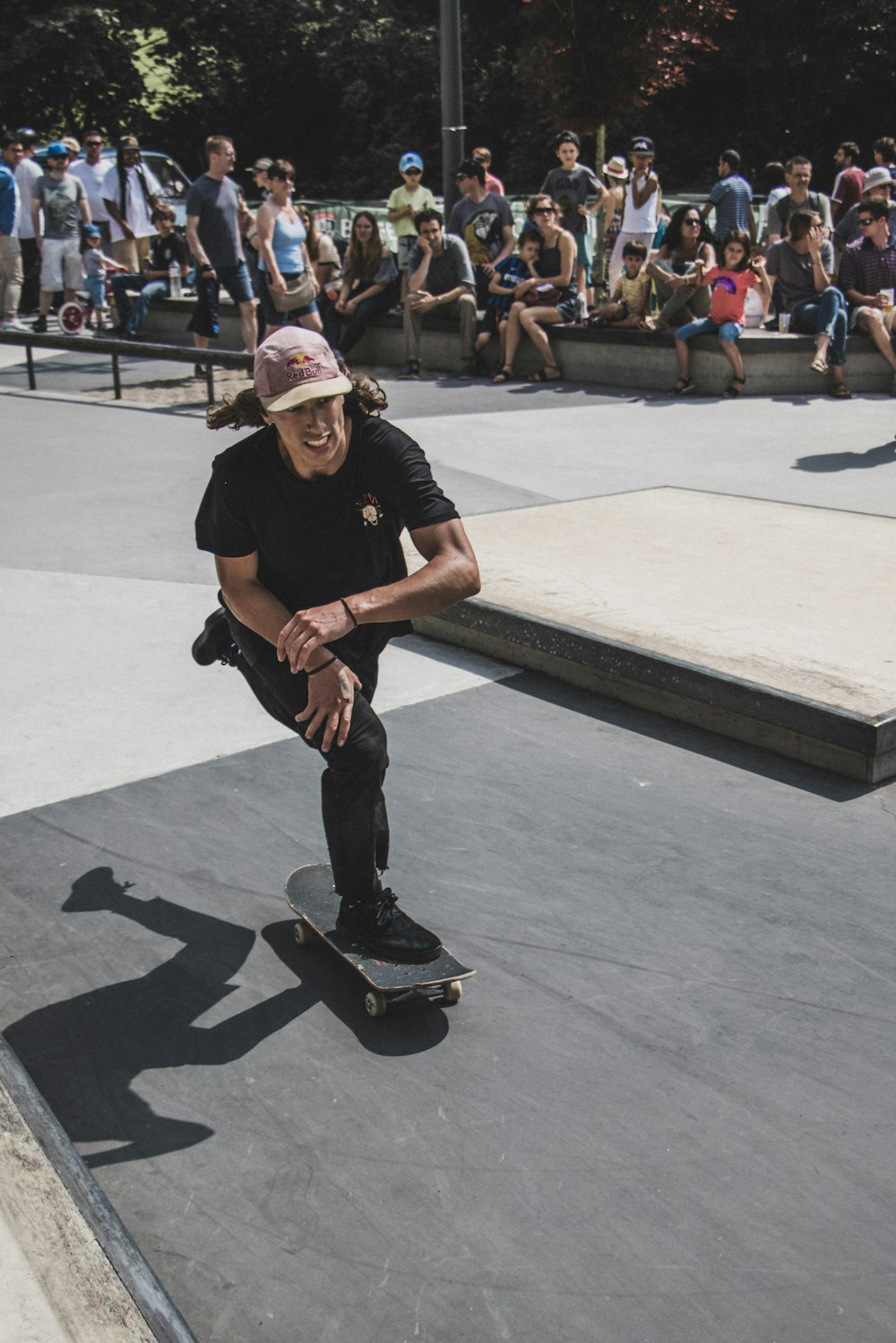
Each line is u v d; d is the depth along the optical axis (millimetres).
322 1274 2004
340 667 2428
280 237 10812
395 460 2432
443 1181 2193
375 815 2623
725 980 2756
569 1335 1887
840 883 3125
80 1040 2596
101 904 3090
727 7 12891
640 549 5457
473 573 2416
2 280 13375
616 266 12352
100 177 14414
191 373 11648
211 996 2736
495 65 28828
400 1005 2695
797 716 3721
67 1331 1802
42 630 4934
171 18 29484
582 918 2998
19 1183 2074
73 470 7629
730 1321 1905
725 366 9805
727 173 12125
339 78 30250
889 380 10000
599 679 4332
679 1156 2242
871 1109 2354
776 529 5789
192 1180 2209
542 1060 2510
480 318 11531
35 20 26688
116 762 3834
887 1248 2035
